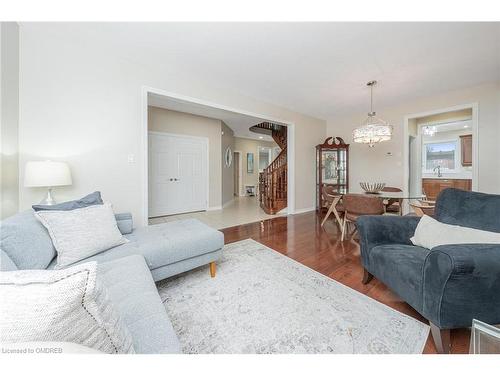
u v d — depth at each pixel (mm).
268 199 5305
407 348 1165
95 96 2385
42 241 1291
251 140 9086
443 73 3010
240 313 1456
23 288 420
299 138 4996
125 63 2568
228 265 2205
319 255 2484
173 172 4926
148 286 1113
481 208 1491
